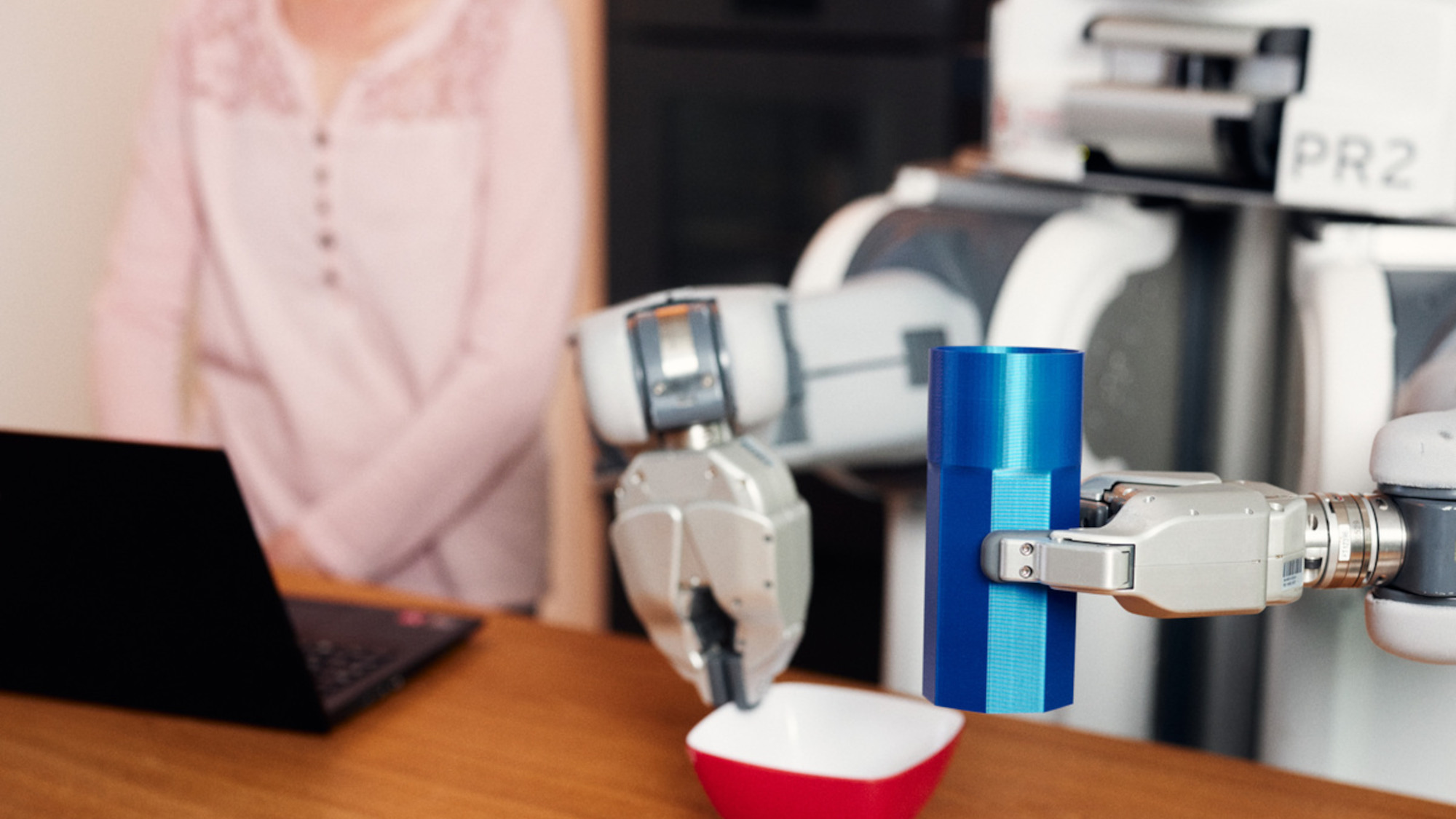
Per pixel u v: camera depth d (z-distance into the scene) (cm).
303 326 157
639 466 60
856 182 169
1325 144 78
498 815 61
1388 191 77
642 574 60
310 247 155
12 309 162
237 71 156
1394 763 77
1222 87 83
